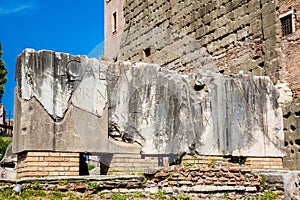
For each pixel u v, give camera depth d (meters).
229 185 11.05
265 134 15.38
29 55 11.80
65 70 12.21
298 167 15.50
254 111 15.30
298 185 10.65
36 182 9.77
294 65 16.86
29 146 11.45
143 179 10.66
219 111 14.60
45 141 11.65
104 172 13.79
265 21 18.12
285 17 17.47
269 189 11.38
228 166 11.29
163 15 24.28
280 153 15.58
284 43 17.34
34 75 11.78
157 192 10.54
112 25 28.66
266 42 17.98
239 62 19.22
